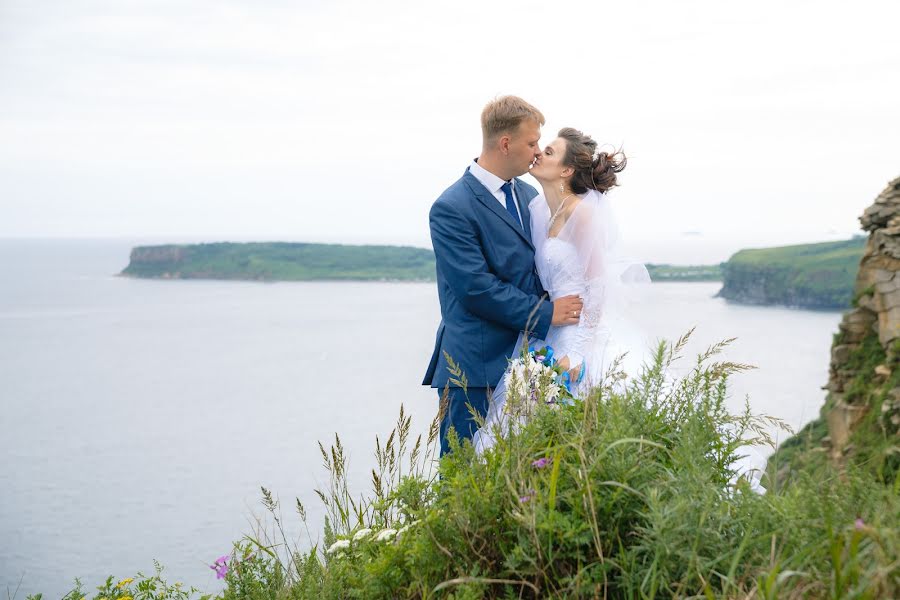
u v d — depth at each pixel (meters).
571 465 2.69
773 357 71.88
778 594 2.11
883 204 12.50
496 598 2.55
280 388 127.56
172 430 98.44
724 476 2.90
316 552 3.10
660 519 2.26
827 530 2.15
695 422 2.81
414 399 102.00
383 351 174.50
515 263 4.84
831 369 12.46
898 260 11.88
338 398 110.38
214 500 59.47
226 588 3.15
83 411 118.56
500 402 4.45
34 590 38.16
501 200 4.93
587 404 2.99
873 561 2.09
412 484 3.01
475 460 2.93
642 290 4.89
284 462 71.56
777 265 189.25
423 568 2.58
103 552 47.59
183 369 161.38
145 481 71.06
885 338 11.45
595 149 5.09
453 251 4.70
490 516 2.60
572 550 2.48
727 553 2.29
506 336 4.68
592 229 4.83
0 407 124.19
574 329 4.66
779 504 2.47
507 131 4.74
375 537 2.95
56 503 64.88
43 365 175.88
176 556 43.88
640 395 3.09
